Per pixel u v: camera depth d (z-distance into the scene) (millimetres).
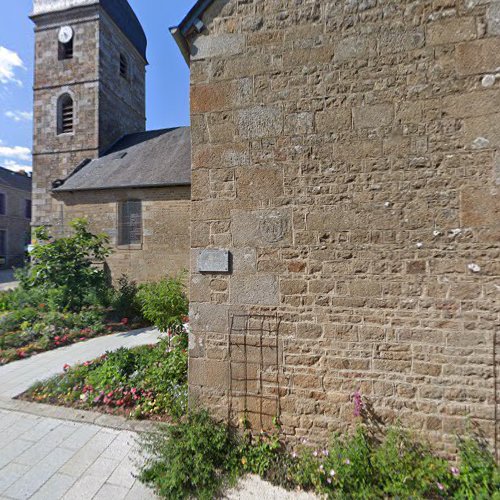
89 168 11375
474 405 2416
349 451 2426
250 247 2826
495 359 2375
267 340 2793
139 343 5750
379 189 2584
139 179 9812
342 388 2646
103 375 3902
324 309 2680
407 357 2529
